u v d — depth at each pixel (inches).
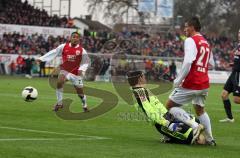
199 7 6067.9
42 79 3171.8
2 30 3791.8
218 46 4411.9
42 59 1375.5
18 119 1139.9
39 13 4131.4
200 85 837.8
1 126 997.8
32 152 701.9
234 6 6136.8
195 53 826.2
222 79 3777.1
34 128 984.9
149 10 4434.1
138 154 717.9
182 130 816.3
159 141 854.5
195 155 727.7
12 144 768.3
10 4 4023.1
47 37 3951.8
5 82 2723.9
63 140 832.9
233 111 1550.2
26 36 3782.0
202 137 826.2
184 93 842.8
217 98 2092.8
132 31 4419.3
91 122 1132.5
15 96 1808.6
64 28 4037.9
